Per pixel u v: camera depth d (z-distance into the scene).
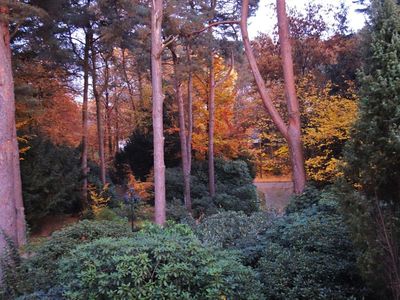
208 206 15.57
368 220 2.99
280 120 8.67
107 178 18.42
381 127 2.90
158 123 9.44
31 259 5.00
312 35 12.95
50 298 4.02
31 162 11.80
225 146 19.45
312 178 9.08
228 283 3.20
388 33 2.98
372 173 2.96
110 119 23.50
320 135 8.66
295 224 4.86
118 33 14.03
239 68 21.12
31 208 11.68
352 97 9.29
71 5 14.10
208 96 18.34
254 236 5.61
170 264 3.16
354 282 3.80
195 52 15.34
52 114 15.19
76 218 13.70
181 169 18.69
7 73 7.78
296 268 3.88
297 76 12.11
